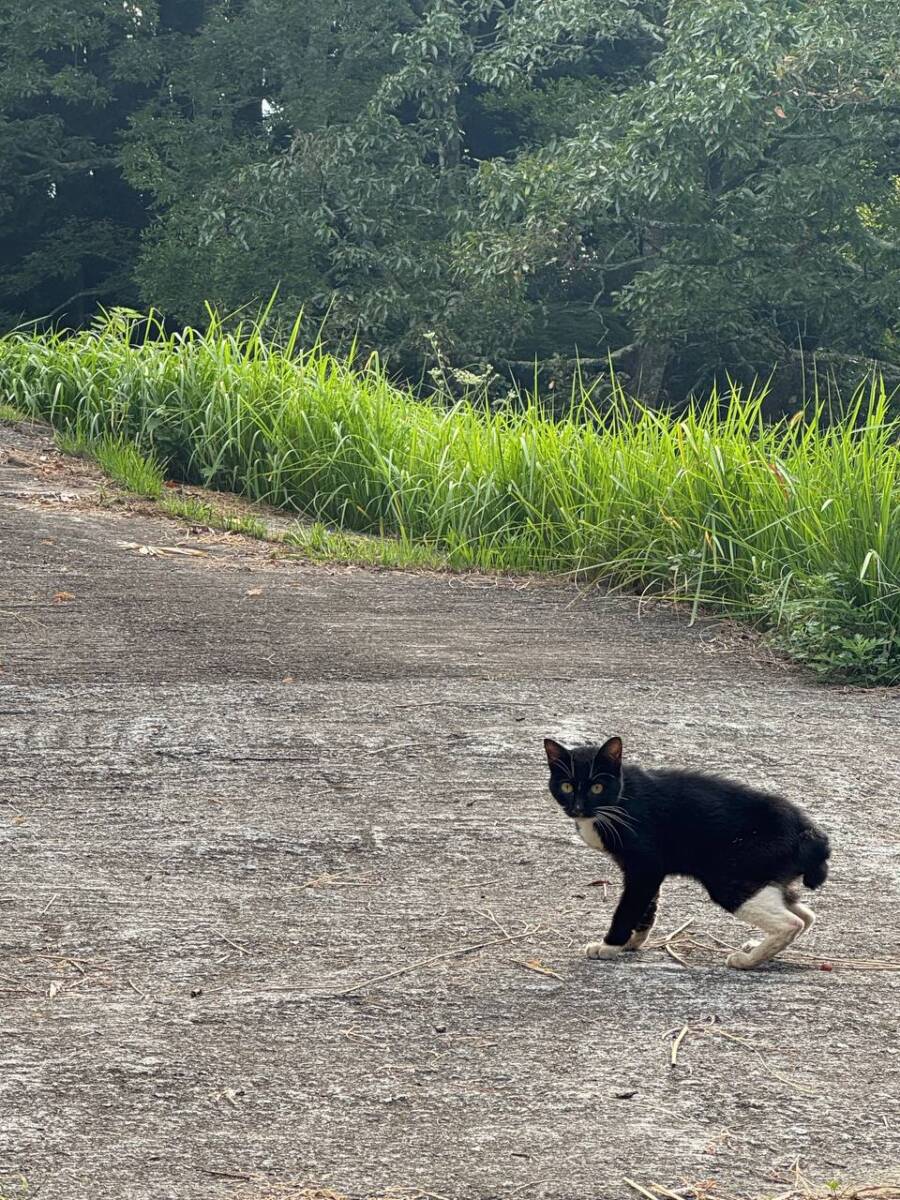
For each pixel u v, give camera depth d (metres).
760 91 11.62
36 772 3.62
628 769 2.79
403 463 7.07
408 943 2.89
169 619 4.75
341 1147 2.31
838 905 3.04
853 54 11.55
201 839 3.32
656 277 12.27
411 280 13.48
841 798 3.56
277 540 6.36
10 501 6.44
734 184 13.58
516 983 2.73
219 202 13.97
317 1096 2.42
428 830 3.37
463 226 13.50
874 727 4.07
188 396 7.75
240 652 4.45
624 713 4.06
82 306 19.39
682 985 2.71
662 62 12.50
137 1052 2.53
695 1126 2.34
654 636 5.01
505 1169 2.26
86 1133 2.34
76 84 16.78
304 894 3.10
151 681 4.18
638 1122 2.35
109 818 3.42
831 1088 2.42
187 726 3.87
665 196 11.84
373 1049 2.54
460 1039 2.56
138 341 17.86
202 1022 2.62
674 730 3.95
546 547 6.19
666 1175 2.24
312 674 4.30
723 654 4.80
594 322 15.29
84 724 3.87
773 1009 2.63
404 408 7.70
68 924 2.98
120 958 2.86
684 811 2.76
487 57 14.19
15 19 16.38
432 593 5.52
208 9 17.20
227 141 15.58
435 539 6.54
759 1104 2.38
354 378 7.96
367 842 3.32
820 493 5.34
